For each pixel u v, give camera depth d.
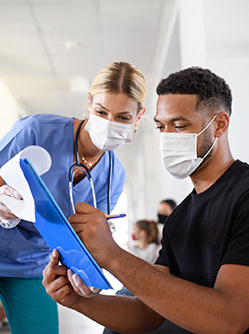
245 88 3.07
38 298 1.52
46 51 5.21
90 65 5.70
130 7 4.16
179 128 1.00
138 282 0.73
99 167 1.58
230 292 0.73
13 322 1.52
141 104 1.42
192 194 1.06
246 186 0.88
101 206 1.68
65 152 1.48
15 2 4.04
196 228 0.99
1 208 1.02
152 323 1.02
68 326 3.02
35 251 1.52
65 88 6.59
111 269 0.75
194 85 0.99
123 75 1.35
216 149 1.01
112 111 1.34
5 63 5.57
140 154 9.62
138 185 11.10
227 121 1.01
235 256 0.77
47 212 0.73
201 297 0.71
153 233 4.15
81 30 4.66
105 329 1.24
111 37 4.86
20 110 7.51
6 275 1.48
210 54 3.09
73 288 0.90
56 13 4.26
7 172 0.74
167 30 4.59
